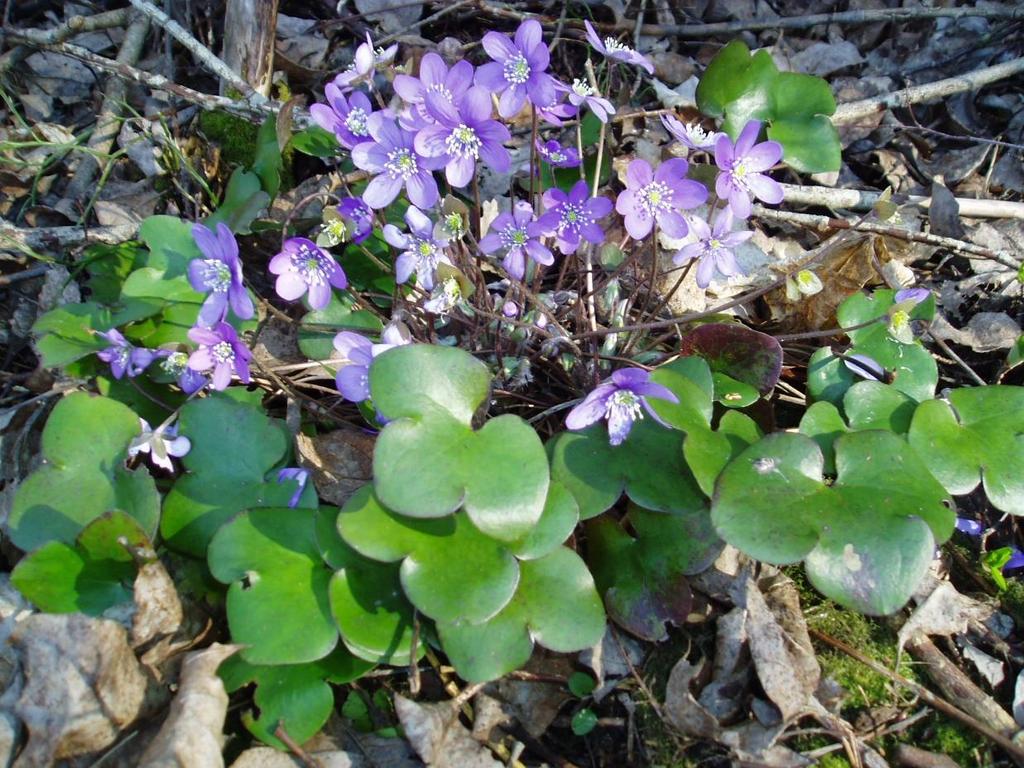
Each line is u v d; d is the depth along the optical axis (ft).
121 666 0.70
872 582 0.70
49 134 1.23
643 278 1.09
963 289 1.12
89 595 0.75
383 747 0.73
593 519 0.84
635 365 0.91
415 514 0.69
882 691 0.77
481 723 0.75
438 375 0.76
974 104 1.35
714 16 1.48
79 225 1.14
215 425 0.84
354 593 0.73
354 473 0.91
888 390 0.88
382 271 1.03
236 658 0.73
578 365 0.94
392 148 0.80
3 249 1.06
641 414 0.80
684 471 0.80
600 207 0.81
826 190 1.20
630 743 0.75
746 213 0.83
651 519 0.81
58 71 1.32
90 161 1.20
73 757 0.68
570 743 0.76
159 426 0.86
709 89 1.10
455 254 0.94
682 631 0.80
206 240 0.82
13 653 0.74
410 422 0.73
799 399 1.01
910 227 1.19
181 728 0.65
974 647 0.81
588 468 0.80
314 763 0.69
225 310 0.82
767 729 0.73
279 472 0.82
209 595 0.78
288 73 1.31
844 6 1.49
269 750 0.70
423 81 0.81
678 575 0.78
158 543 0.79
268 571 0.74
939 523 0.72
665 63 1.38
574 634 0.72
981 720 0.76
